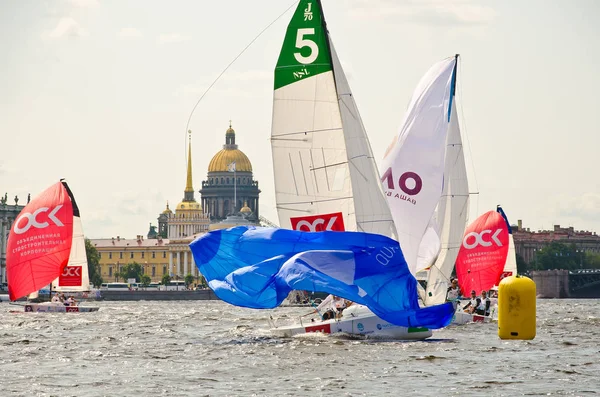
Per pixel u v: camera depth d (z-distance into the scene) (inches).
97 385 5442.9
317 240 7303.2
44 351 7288.4
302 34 7401.6
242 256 7445.9
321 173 7426.2
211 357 6688.0
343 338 7568.9
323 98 7411.4
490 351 6840.6
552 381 5482.3
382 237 7185.0
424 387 5300.2
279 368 6033.5
